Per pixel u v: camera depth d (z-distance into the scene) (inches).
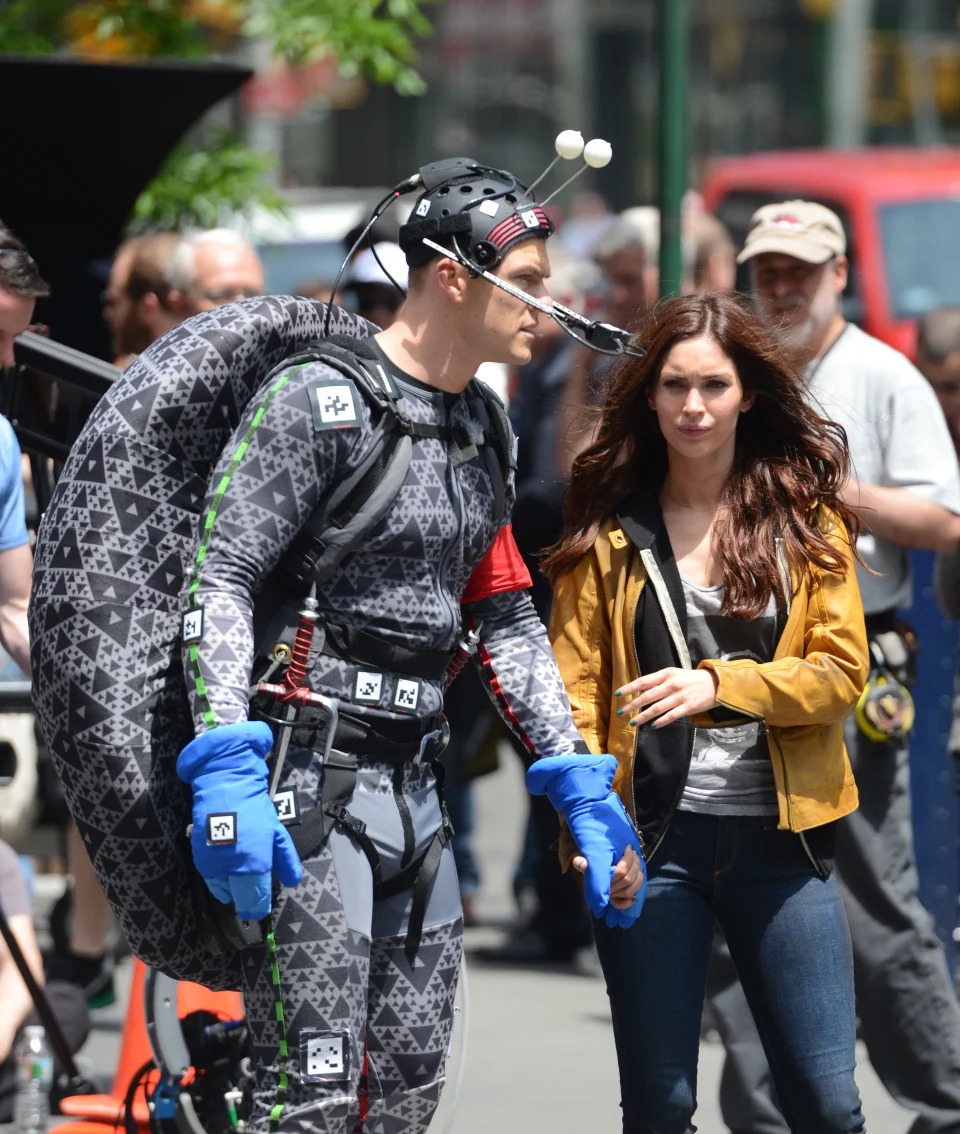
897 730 601.3
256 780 386.9
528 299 412.2
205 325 420.5
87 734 406.0
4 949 592.7
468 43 3560.5
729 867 470.6
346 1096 404.5
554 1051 751.1
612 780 458.6
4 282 526.6
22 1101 550.9
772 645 475.5
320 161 3329.2
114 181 834.2
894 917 599.8
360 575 412.2
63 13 1097.4
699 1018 472.7
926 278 1612.9
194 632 392.5
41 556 415.5
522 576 456.4
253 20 1052.5
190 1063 520.1
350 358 408.2
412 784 422.0
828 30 3085.6
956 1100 599.8
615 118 3560.5
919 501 622.5
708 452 473.1
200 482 415.8
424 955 425.4
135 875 410.3
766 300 642.2
